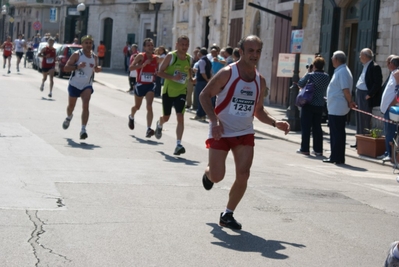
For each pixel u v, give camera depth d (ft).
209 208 29.63
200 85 74.79
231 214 26.53
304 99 52.49
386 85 52.54
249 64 25.88
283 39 98.12
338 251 24.30
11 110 66.49
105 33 202.39
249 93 26.00
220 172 26.17
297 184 37.29
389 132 50.29
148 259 21.74
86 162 39.75
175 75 46.06
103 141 50.08
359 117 56.80
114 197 30.50
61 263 20.81
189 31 144.56
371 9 73.82
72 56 49.98
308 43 90.27
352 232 27.27
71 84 50.57
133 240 23.84
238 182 26.23
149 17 186.09
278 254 23.32
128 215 27.37
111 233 24.54
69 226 25.13
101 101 90.79
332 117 49.47
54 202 28.76
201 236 24.99
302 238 25.79
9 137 48.03
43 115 64.34
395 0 69.46
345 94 48.88
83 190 31.55
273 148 56.95
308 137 53.67
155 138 54.54
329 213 30.45
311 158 51.90
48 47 88.63
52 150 43.57
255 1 109.40
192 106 89.10
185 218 27.55
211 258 22.31
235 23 117.60
